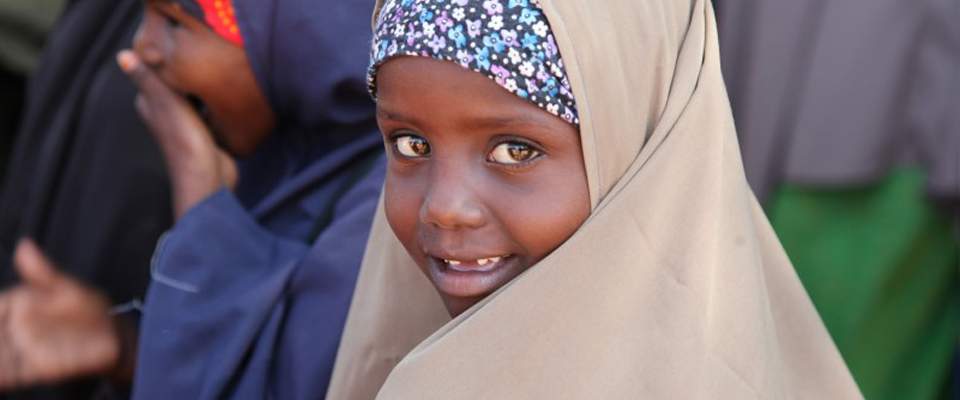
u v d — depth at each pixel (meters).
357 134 1.83
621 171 1.23
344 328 1.64
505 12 1.16
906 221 2.62
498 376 1.20
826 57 2.62
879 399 2.72
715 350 1.23
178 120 1.93
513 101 1.16
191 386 1.75
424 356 1.23
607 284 1.20
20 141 2.83
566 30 1.16
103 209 2.55
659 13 1.25
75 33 2.73
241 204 1.99
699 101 1.23
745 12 2.75
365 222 1.72
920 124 2.57
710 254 1.23
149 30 1.83
